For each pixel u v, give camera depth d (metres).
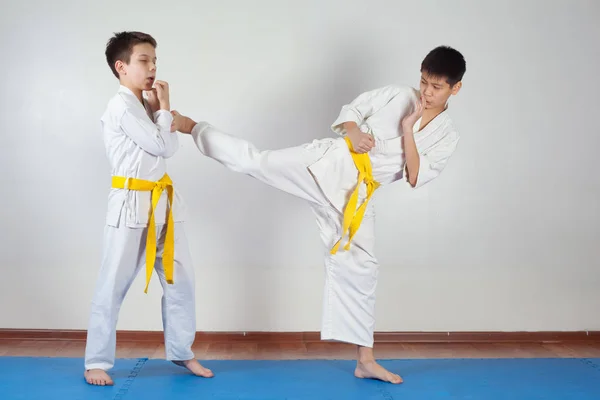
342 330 3.15
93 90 3.91
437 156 3.06
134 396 2.82
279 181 3.09
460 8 4.01
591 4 4.05
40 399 2.75
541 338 4.14
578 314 4.16
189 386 2.99
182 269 3.09
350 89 3.99
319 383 3.07
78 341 3.96
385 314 4.11
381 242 4.08
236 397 2.84
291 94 3.98
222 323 4.06
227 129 3.98
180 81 3.95
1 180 3.93
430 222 4.09
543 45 4.05
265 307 4.07
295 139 4.00
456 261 4.11
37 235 3.96
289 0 3.96
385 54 3.99
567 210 4.12
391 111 3.04
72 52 3.90
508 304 4.14
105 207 3.96
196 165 4.00
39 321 3.98
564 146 4.09
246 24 3.96
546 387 3.04
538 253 4.13
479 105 4.05
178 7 3.94
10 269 3.96
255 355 3.76
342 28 3.97
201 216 4.02
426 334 4.11
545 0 4.04
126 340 3.99
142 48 2.88
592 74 4.08
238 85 3.97
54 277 3.97
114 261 2.92
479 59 4.03
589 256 4.15
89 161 3.93
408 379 3.15
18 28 3.88
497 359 3.56
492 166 4.08
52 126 3.92
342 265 3.12
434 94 2.85
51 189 3.94
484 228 4.10
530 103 4.07
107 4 3.91
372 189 3.09
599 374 3.26
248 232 4.04
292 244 4.05
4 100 3.90
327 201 3.12
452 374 3.25
